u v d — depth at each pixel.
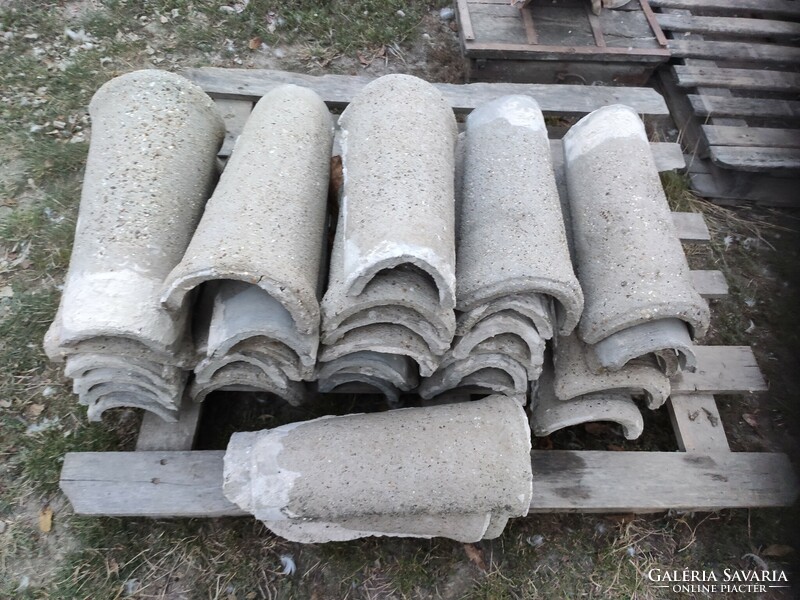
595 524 2.34
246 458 1.93
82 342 1.85
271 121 2.09
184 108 2.19
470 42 3.29
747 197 3.38
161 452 2.18
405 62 3.72
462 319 1.93
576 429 2.53
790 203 3.37
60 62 3.46
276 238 1.77
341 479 1.88
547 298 2.05
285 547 2.22
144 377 2.02
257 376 2.14
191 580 2.15
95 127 2.15
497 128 2.26
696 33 3.68
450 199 1.91
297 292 1.71
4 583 2.12
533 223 1.97
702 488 2.28
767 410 2.72
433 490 1.88
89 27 3.62
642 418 2.39
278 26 3.76
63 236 2.88
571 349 2.22
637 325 2.07
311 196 1.97
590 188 2.35
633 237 2.15
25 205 2.98
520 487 1.90
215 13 3.77
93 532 2.20
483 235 1.98
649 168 2.34
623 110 2.47
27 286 2.75
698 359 2.57
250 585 2.15
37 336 2.62
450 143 2.08
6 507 2.25
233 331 1.83
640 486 2.26
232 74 3.11
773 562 2.32
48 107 3.29
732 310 3.02
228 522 2.24
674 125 3.62
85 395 2.10
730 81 3.45
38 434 2.40
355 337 1.95
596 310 2.08
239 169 1.94
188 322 1.98
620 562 2.27
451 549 2.25
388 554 2.23
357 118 2.09
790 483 2.31
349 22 3.84
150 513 2.10
